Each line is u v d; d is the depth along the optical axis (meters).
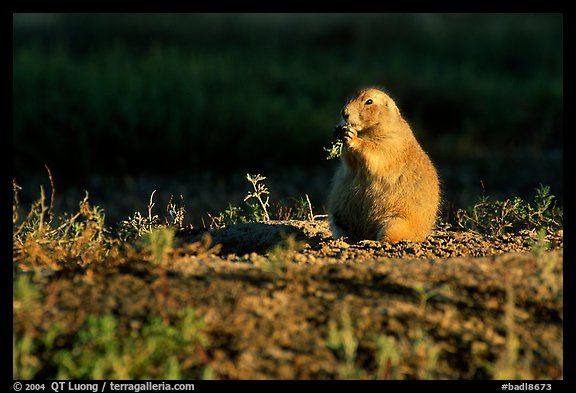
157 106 24.42
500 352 6.70
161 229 10.27
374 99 11.36
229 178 22.41
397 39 42.19
